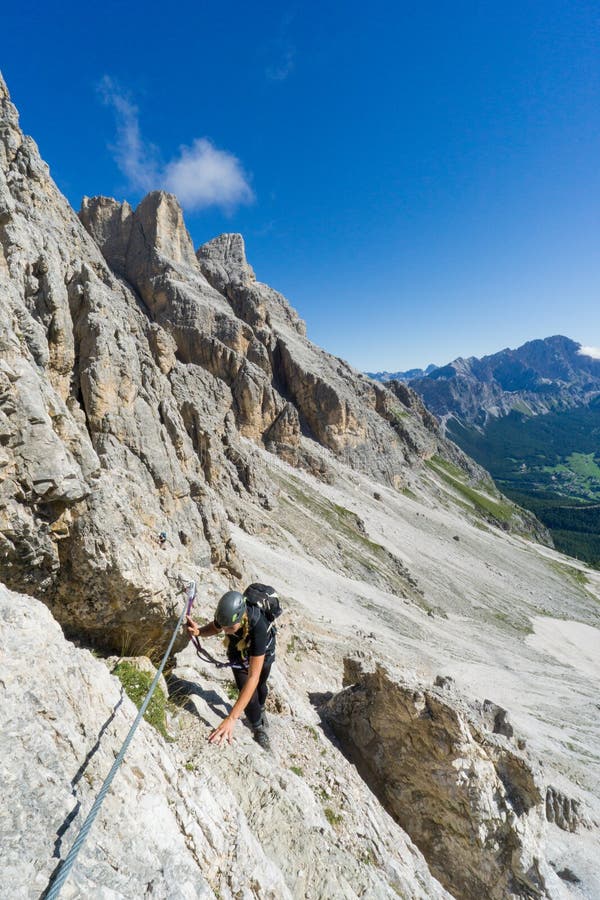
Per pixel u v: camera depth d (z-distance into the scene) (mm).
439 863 11852
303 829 6941
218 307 140375
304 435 144875
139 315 91812
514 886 11383
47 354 25094
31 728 4246
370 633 49625
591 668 87312
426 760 12641
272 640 8047
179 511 40531
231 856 5305
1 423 7117
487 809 11742
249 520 71188
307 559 72562
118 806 4398
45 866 3311
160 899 3775
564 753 37656
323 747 11344
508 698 50062
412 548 114188
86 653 6199
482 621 93062
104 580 7887
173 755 6258
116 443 38500
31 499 7277
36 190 71750
